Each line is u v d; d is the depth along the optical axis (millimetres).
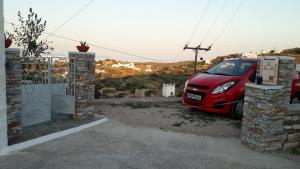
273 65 6312
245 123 6641
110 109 9477
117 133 6852
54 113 7906
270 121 6168
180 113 9344
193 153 5809
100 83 25016
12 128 5762
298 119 6652
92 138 6371
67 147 5715
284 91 6352
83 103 7660
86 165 4883
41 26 10969
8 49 5492
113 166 4906
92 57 7754
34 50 10727
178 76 30812
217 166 5195
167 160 5324
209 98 8562
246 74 8984
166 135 6949
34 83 6988
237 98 8641
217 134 7328
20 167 4652
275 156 5992
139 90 19062
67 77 7660
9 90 5613
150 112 9320
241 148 6383
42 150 5473
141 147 5969
